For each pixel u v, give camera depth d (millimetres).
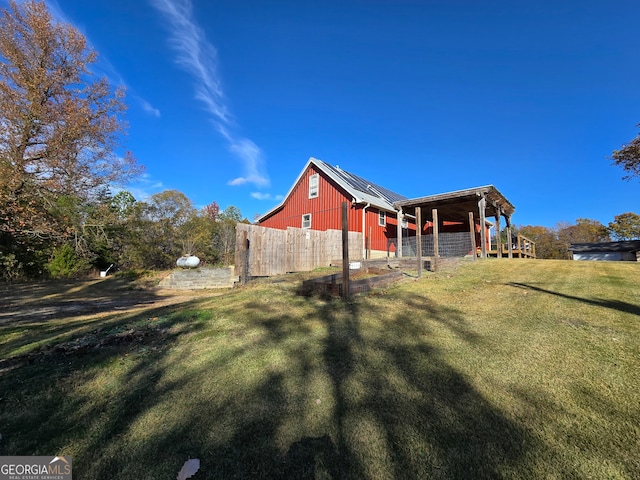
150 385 2504
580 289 5262
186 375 2652
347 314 4293
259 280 8242
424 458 1586
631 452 1562
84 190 13117
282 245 9680
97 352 3242
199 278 12922
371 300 5062
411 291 5684
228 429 1899
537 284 5887
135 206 23672
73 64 12672
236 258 8227
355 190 15188
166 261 23469
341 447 1697
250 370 2682
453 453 1610
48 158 11477
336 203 15695
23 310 7570
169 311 4969
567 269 7613
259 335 3551
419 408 2021
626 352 2697
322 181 16453
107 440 1850
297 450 1690
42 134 11820
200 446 1758
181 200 27094
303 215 17203
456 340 3168
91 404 2254
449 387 2268
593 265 8148
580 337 3098
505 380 2330
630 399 2021
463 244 13688
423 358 2777
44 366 2910
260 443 1760
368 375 2502
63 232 12055
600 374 2355
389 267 9391
